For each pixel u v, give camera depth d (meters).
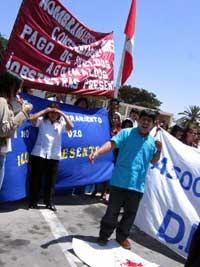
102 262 2.91
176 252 3.28
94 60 4.31
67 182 4.21
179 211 3.37
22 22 3.67
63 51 3.98
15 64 3.68
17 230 3.25
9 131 2.74
